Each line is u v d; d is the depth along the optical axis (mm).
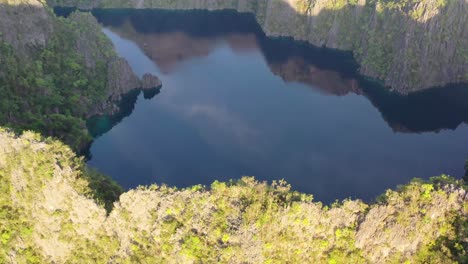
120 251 64375
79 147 125812
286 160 127500
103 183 79750
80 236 67625
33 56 135625
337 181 118250
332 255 59781
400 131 144750
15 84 123375
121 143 132750
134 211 62688
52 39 143125
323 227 60250
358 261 60031
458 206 60750
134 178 116500
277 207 59469
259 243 58062
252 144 135625
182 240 59438
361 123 150250
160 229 60844
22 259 71688
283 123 149000
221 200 60219
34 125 116312
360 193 113250
